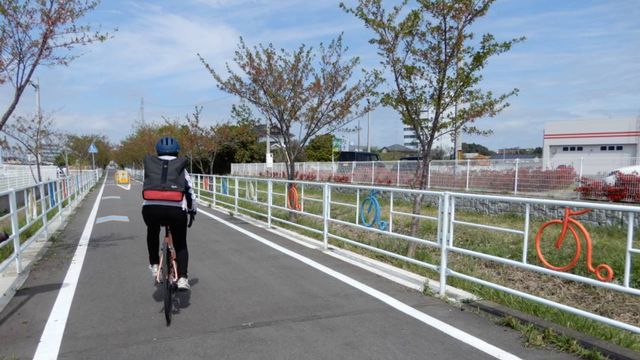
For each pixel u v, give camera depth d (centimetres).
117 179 3938
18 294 497
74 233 917
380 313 440
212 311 443
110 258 677
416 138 818
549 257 732
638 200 1045
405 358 341
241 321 416
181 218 438
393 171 1750
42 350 352
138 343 366
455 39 671
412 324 411
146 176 440
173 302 466
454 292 497
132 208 1452
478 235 950
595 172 1250
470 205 1327
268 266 633
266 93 1138
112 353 347
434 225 1052
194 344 365
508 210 1220
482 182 1434
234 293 502
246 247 773
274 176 2669
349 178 1995
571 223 396
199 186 2017
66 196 1329
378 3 689
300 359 339
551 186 1268
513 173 1359
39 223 933
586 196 1152
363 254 770
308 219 1142
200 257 691
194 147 2427
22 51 634
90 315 431
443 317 430
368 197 682
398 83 723
